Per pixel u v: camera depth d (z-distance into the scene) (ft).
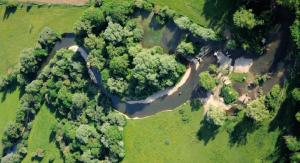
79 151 372.17
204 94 320.29
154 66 322.55
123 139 354.13
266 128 294.66
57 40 383.24
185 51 317.01
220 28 304.91
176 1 320.29
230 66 307.58
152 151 343.05
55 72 374.63
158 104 340.80
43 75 387.96
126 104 353.92
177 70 322.55
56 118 391.24
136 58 326.85
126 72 339.77
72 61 367.66
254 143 299.79
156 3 328.70
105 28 350.64
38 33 392.47
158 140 341.00
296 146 275.39
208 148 318.86
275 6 281.54
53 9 379.76
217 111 305.53
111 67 338.75
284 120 287.48
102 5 346.33
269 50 291.99
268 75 293.84
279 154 290.35
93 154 360.07
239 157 306.35
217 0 302.45
